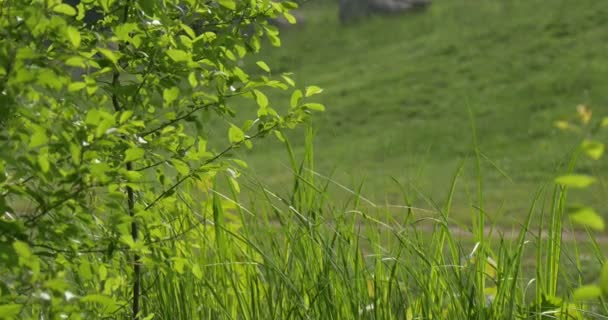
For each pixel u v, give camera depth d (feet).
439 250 17.40
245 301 18.19
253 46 17.97
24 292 14.01
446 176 138.10
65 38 14.29
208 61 17.31
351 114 191.21
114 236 15.25
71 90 13.97
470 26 226.58
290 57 233.96
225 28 18.33
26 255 12.57
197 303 18.71
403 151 163.43
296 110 17.56
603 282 10.04
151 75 17.12
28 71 13.16
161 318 18.71
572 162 16.52
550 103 175.01
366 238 17.65
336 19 251.60
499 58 204.44
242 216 18.49
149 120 17.35
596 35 203.82
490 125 169.17
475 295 16.79
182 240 18.71
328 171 150.71
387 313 16.55
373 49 231.50
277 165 152.87
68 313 14.02
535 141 155.94
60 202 13.96
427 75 205.26
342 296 17.12
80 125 14.76
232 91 17.39
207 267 18.98
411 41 229.66
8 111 13.37
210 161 17.29
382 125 181.98
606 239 63.41
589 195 94.73
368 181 134.31
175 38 17.34
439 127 173.68
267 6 18.25
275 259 18.06
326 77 218.38
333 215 17.42
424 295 16.46
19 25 14.34
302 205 18.28
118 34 15.97
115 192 14.08
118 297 18.17
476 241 17.22
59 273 14.12
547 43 205.05
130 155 14.60
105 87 16.88
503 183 131.95
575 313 16.20
